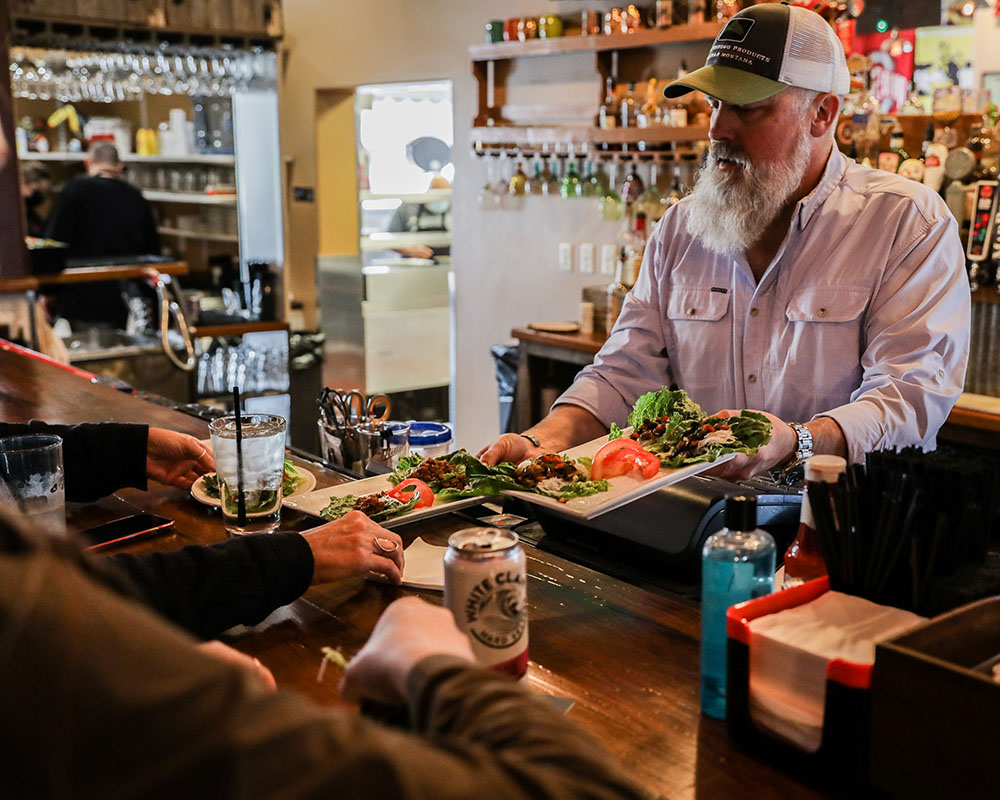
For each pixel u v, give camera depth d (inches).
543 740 23.3
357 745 20.3
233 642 48.8
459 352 229.1
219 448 59.8
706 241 87.4
